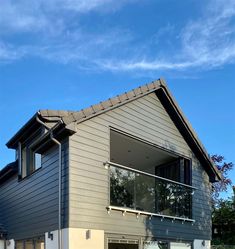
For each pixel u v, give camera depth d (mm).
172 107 15555
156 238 14055
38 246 13523
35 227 13508
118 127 13516
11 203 16078
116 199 12922
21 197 15086
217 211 25125
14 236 15367
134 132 14062
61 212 11914
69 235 11508
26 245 14445
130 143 14586
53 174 12711
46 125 13312
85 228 11875
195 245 15562
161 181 14750
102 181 12602
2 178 16969
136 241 13344
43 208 13094
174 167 16422
